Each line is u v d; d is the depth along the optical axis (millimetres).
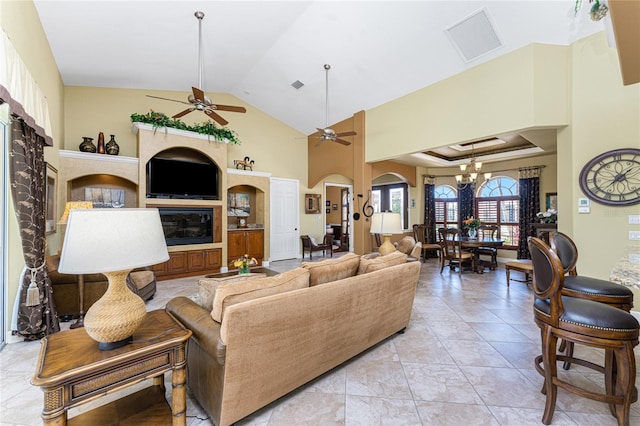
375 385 2020
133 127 5203
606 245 3209
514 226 7402
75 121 5035
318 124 7121
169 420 1558
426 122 4730
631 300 1958
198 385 1792
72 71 4531
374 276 2346
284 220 7562
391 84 4930
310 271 2088
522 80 3613
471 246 5785
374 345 2625
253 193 7266
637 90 3033
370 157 5789
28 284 2719
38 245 2789
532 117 3531
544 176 6770
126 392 1973
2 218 2619
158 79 5285
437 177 8641
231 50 4578
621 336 1479
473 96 4113
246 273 3814
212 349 1520
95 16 3334
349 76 5070
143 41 3988
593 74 3295
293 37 4359
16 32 2520
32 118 2676
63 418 1162
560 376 2135
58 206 4332
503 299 4047
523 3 3186
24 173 2611
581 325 1548
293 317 1758
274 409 1771
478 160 7309
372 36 4078
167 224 5395
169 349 1447
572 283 2137
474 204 8031
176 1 3309
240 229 6496
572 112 3445
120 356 1281
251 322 1547
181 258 5504
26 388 2004
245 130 6934
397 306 2697
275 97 6406
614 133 3162
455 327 3053
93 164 4684
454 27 3648
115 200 5254
